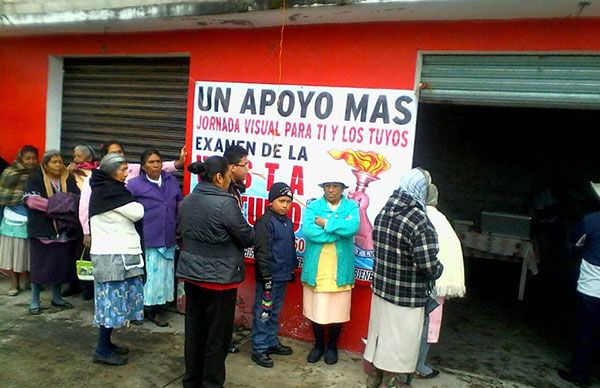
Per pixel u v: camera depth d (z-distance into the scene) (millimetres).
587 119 7117
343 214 3559
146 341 4016
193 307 3115
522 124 7512
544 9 3111
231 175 3490
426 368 3619
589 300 3596
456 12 3326
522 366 4000
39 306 4527
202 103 4504
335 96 3938
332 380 3482
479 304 5746
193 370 3133
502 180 7691
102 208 3334
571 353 4332
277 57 4152
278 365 3691
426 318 3518
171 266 4430
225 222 2900
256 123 4254
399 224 3021
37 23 4867
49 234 4371
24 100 5730
